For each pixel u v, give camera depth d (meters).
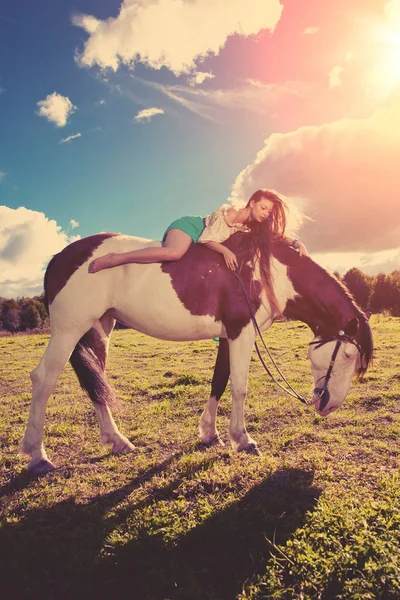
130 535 2.84
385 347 11.80
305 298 4.27
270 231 4.27
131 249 4.19
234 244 4.26
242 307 4.16
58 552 2.71
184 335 4.41
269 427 5.30
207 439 4.68
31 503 3.41
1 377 10.06
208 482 3.55
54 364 4.12
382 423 5.14
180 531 2.83
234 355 4.20
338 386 4.27
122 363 11.70
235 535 2.81
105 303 4.17
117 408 4.64
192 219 4.24
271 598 2.27
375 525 2.76
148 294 4.16
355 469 3.70
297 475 3.61
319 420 5.36
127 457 4.38
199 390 7.43
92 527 3.00
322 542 2.63
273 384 7.83
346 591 2.23
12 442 5.02
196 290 4.16
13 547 2.79
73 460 4.41
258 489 3.39
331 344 4.23
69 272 4.12
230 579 2.46
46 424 5.76
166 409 6.36
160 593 2.34
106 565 2.57
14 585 2.46
